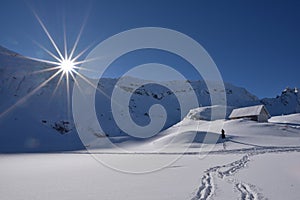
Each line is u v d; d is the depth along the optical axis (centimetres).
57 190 902
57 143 7519
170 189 872
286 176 1038
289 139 4188
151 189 880
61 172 1416
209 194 781
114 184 998
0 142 7188
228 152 2673
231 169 1324
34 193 859
